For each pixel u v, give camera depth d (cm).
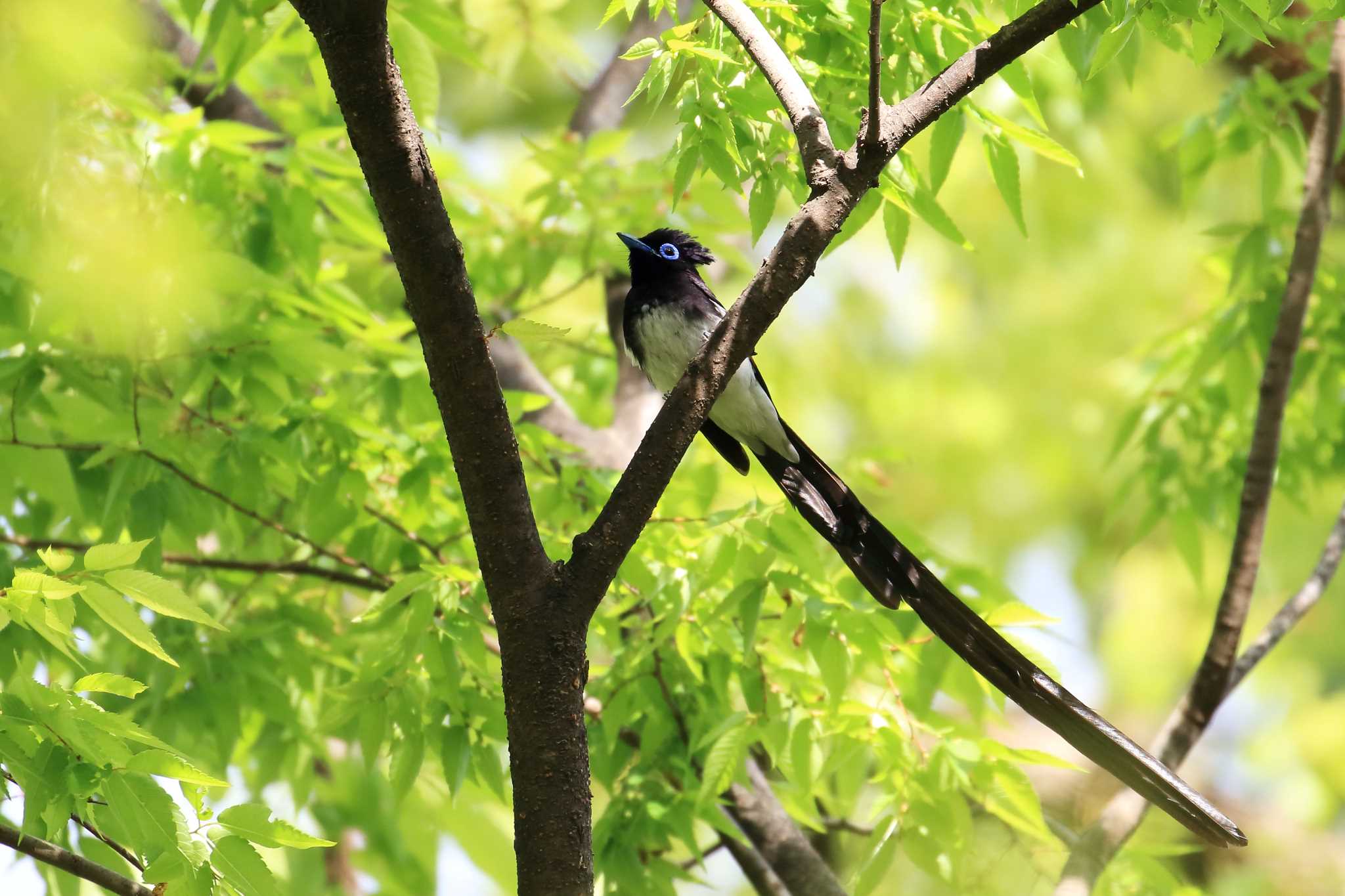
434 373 511
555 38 1480
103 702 851
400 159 486
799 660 803
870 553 690
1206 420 1115
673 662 852
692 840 815
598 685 841
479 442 513
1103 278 1802
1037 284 1830
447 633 738
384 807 1159
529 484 902
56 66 558
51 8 542
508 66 1477
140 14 834
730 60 590
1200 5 553
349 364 822
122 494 790
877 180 557
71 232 712
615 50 1399
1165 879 839
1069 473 1808
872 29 504
